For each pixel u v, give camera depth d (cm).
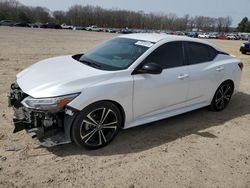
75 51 1598
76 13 11300
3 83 709
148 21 12006
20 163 368
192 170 383
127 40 509
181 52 507
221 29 12569
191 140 468
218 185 357
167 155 415
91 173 360
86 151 407
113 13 11700
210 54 567
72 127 382
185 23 12438
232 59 615
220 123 547
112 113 415
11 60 1092
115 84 406
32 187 327
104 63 455
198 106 552
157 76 457
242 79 952
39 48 1642
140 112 451
